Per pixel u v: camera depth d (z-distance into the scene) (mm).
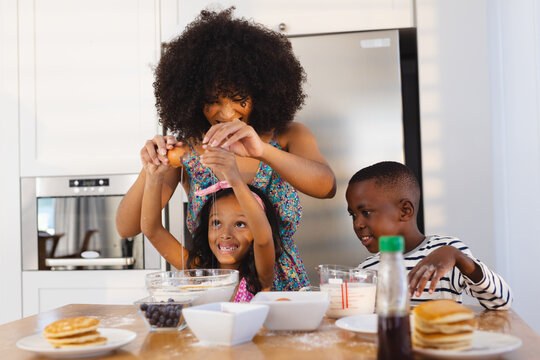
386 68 2289
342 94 2299
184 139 1469
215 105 1335
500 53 2264
